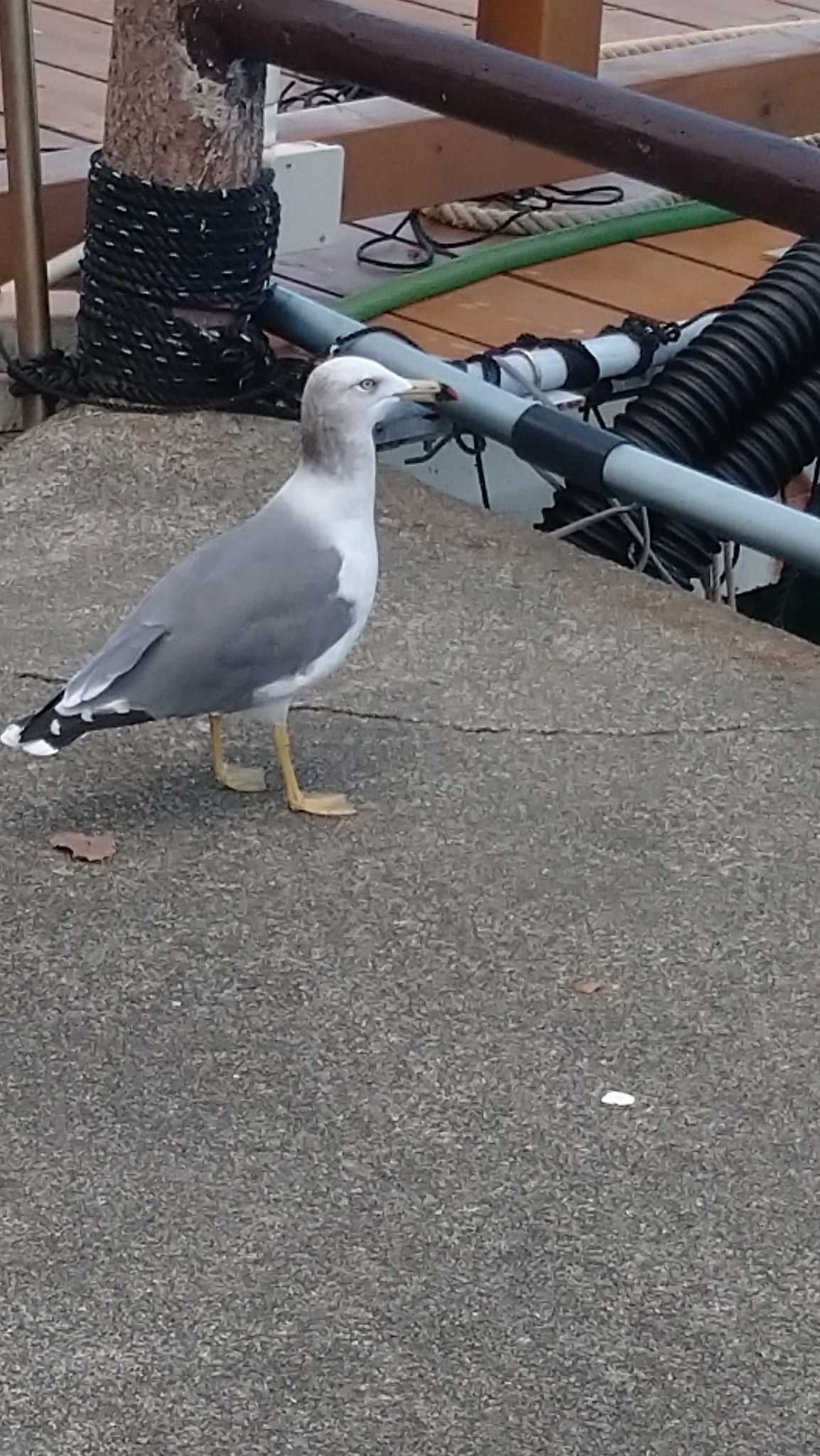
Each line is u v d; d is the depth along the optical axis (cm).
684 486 321
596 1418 218
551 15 407
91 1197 232
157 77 333
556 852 270
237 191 338
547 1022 250
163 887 263
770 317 371
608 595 314
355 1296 226
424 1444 215
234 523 324
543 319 392
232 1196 233
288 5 328
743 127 306
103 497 329
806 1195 235
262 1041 247
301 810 274
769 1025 251
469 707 292
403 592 312
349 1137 238
